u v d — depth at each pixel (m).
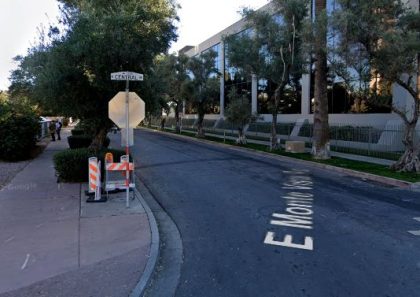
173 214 8.52
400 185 12.07
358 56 13.99
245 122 27.48
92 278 4.96
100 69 11.75
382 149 20.47
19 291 4.60
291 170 15.30
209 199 9.93
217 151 23.55
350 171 14.55
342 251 6.10
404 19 13.73
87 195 9.80
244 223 7.70
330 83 26.78
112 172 10.28
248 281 5.02
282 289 4.77
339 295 4.60
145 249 6.02
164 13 13.56
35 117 19.64
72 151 12.16
